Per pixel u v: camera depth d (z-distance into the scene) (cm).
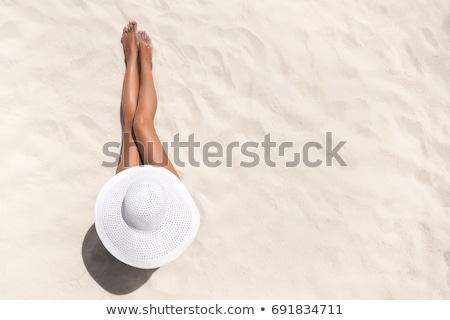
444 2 326
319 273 264
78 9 301
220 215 269
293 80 301
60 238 257
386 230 274
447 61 316
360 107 299
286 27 312
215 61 299
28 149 272
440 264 270
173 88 291
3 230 256
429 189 285
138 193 206
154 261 224
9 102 280
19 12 296
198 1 312
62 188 266
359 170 285
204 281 258
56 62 290
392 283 265
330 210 275
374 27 320
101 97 286
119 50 296
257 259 264
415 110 302
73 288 251
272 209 273
